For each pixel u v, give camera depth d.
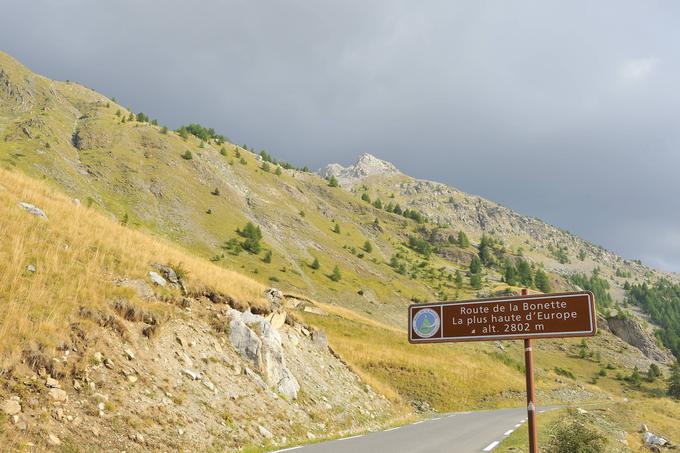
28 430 8.48
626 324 169.25
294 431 14.62
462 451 13.59
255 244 156.12
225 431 12.11
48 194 21.33
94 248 16.58
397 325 138.88
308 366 21.09
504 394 46.38
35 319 11.05
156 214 154.25
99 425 9.63
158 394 11.74
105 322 12.61
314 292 142.12
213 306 17.89
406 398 39.00
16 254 13.19
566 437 14.96
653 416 37.81
